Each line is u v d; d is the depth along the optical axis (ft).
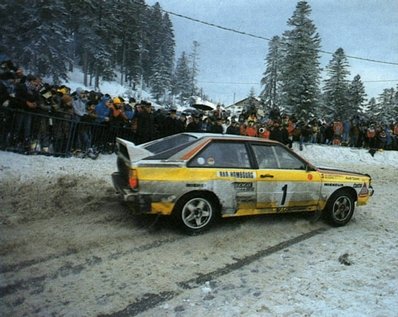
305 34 113.70
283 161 20.59
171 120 39.04
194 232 18.35
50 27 112.16
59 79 118.52
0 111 27.14
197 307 12.34
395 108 171.53
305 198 20.79
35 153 29.19
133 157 17.65
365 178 22.75
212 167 18.57
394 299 13.24
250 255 16.65
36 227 17.71
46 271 13.91
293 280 14.44
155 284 13.61
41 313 11.46
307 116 107.45
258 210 19.72
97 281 13.51
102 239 17.03
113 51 178.60
